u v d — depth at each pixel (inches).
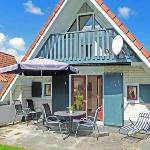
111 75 573.9
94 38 570.9
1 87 793.6
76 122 561.3
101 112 597.9
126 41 526.3
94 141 454.9
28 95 671.1
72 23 648.4
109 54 552.4
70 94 626.2
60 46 610.2
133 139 465.4
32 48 617.0
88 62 574.6
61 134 501.4
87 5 618.5
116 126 562.6
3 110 594.2
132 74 557.9
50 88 655.8
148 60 506.3
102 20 597.3
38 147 423.2
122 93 559.2
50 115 561.3
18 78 644.7
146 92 546.0
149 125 500.7
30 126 576.7
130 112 557.6
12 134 507.2
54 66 497.0
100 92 608.7
